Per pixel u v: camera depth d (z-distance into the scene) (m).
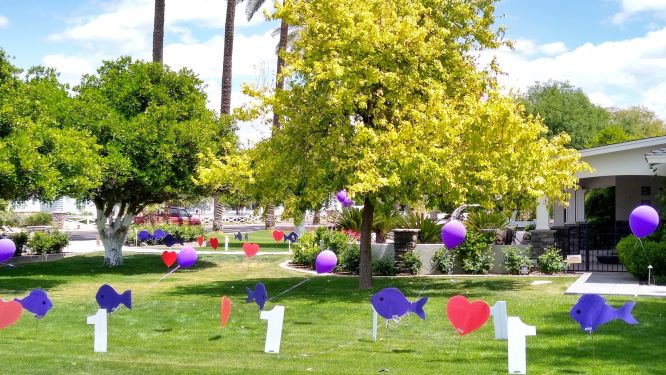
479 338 9.83
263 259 25.27
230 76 36.72
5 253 13.11
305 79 15.27
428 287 16.12
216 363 8.20
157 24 32.38
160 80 22.52
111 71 22.25
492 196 14.76
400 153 13.66
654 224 10.91
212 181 17.05
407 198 14.88
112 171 19.94
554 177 14.79
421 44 14.60
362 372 7.66
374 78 14.16
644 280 15.55
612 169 18.27
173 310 12.95
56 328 11.06
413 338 9.90
